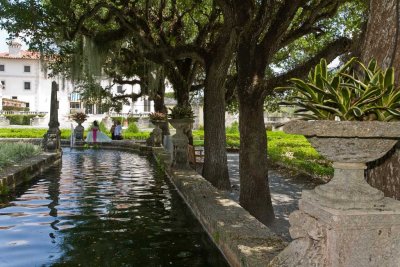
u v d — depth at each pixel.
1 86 42.66
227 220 4.72
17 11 9.06
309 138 2.43
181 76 15.23
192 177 8.51
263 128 6.23
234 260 3.79
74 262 4.21
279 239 3.95
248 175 6.17
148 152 18.25
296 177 10.56
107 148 21.64
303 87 2.56
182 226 5.69
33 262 4.18
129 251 4.59
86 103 22.53
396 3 2.99
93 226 5.64
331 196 2.32
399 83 2.88
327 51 6.30
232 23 7.14
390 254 2.22
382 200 2.30
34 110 49.56
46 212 6.42
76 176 10.70
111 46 12.16
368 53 3.16
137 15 10.34
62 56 12.52
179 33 13.10
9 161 10.09
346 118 2.42
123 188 8.86
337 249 2.20
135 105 47.56
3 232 5.25
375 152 2.29
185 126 10.23
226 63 8.56
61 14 9.73
